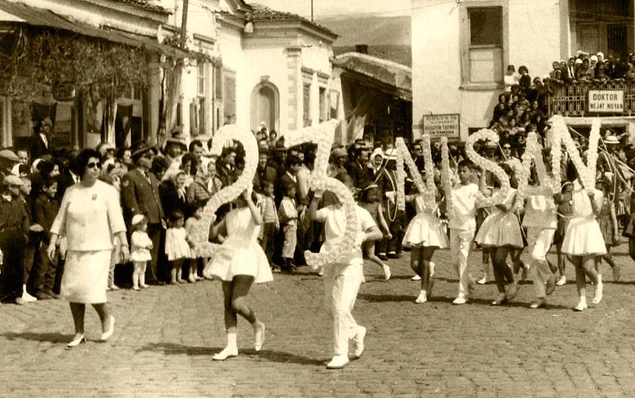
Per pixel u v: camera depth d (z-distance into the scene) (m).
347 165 22.02
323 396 9.59
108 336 12.71
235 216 11.57
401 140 16.98
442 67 36.91
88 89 22.75
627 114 34.31
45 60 20.03
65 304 16.06
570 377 10.34
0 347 12.28
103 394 9.72
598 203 15.05
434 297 17.03
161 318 14.62
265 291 17.86
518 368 10.84
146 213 18.22
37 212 16.44
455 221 16.25
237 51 38.78
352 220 10.94
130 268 19.03
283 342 12.59
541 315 14.79
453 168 24.14
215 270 11.47
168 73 30.48
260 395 9.66
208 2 35.25
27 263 16.30
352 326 11.40
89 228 12.38
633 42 37.09
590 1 37.09
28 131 22.92
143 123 29.47
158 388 9.96
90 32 20.86
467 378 10.33
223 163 20.53
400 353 11.79
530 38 36.34
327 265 11.21
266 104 39.56
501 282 15.99
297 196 21.72
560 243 18.38
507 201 15.80
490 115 36.62
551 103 34.50
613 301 16.20
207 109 35.00
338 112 45.81
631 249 18.69
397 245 23.89
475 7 36.53
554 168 15.23
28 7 21.62
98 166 12.52
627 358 11.35
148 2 30.39
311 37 41.34
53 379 10.43
